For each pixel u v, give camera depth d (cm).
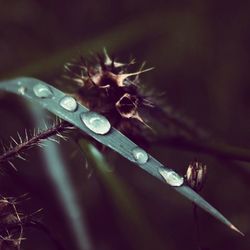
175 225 22
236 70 25
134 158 12
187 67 25
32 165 21
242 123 24
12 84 13
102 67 12
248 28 26
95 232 21
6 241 12
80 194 21
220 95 25
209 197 23
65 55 20
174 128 16
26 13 25
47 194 18
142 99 12
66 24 26
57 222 18
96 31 26
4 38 25
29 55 25
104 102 12
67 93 13
